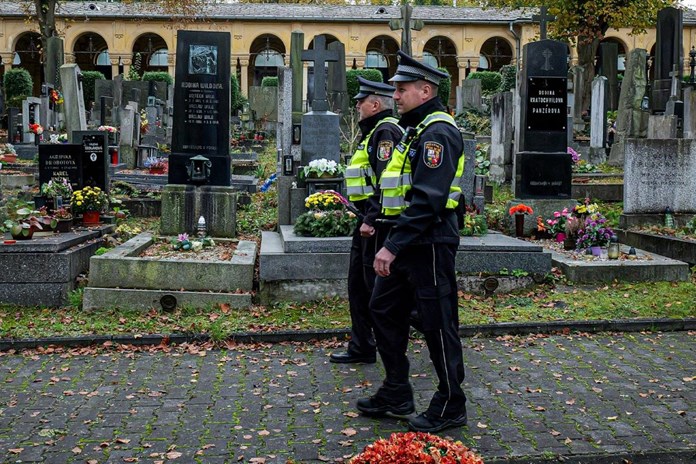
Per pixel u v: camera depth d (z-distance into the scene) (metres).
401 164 5.16
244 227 11.97
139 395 5.93
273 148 26.80
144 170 18.09
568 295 8.82
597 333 7.65
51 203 10.65
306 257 8.55
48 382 6.25
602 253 10.19
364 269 6.20
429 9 52.22
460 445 3.89
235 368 6.61
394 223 5.25
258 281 8.85
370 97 6.43
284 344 7.32
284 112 14.26
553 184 12.11
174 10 42.81
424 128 5.05
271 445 4.98
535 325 7.59
